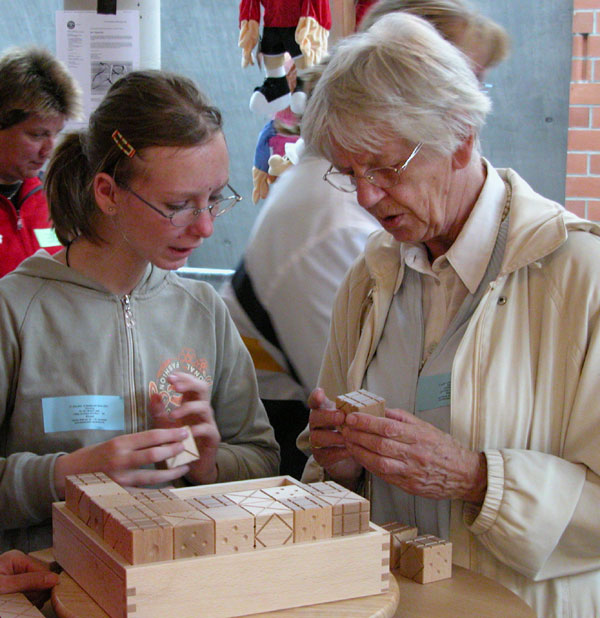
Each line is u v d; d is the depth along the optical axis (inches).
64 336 59.7
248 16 109.9
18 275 60.9
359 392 55.5
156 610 40.3
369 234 72.2
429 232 55.2
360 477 62.2
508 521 51.3
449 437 52.7
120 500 45.2
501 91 140.4
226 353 67.6
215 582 41.4
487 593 50.0
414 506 58.2
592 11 134.4
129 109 53.7
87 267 61.6
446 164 53.4
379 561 45.2
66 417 59.2
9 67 104.5
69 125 112.9
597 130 138.4
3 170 111.7
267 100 108.3
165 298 64.3
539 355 54.5
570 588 55.2
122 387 60.9
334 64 53.1
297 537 43.6
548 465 52.4
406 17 54.3
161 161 52.6
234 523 42.1
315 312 72.6
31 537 59.9
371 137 50.7
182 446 54.7
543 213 55.8
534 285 55.4
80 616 42.1
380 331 61.1
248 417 68.7
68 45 115.6
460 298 58.2
